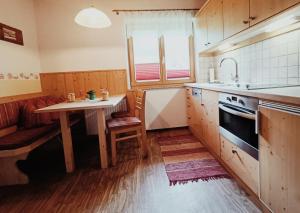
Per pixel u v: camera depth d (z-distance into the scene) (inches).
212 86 95.0
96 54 144.8
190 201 66.8
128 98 145.3
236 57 113.8
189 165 92.1
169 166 92.7
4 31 109.0
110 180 84.0
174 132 148.0
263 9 66.6
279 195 50.4
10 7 115.3
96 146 129.0
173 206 64.8
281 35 77.9
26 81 126.8
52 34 142.1
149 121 153.1
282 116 47.1
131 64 149.6
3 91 105.9
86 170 95.2
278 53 80.0
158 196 70.7
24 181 85.8
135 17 142.0
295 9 55.7
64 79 144.9
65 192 77.2
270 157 52.7
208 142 104.8
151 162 98.7
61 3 139.8
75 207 67.6
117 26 143.1
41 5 139.7
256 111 56.5
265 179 55.8
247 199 65.6
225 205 63.6
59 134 121.3
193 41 151.6
